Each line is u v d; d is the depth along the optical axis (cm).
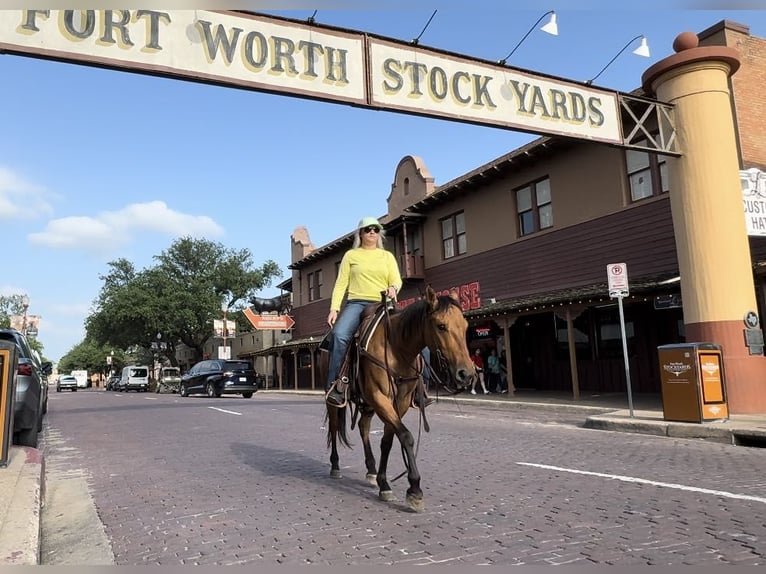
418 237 2645
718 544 424
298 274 3866
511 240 2108
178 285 5450
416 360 553
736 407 1169
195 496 632
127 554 456
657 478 654
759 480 640
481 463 769
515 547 430
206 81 875
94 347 11288
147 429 1294
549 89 1212
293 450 926
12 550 418
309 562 417
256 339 4681
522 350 2195
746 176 1259
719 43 1499
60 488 705
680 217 1272
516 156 1962
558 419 1327
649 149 1262
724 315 1197
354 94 995
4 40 740
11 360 723
